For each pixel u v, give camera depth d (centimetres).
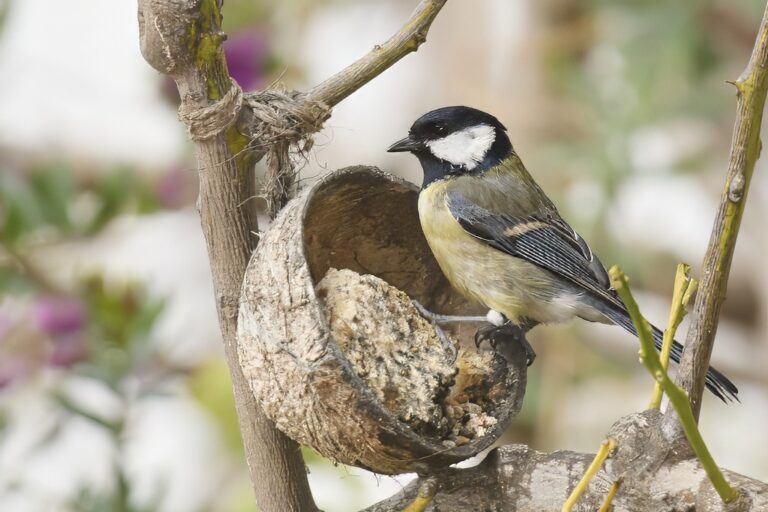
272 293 582
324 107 631
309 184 644
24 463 928
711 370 758
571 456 588
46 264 1064
